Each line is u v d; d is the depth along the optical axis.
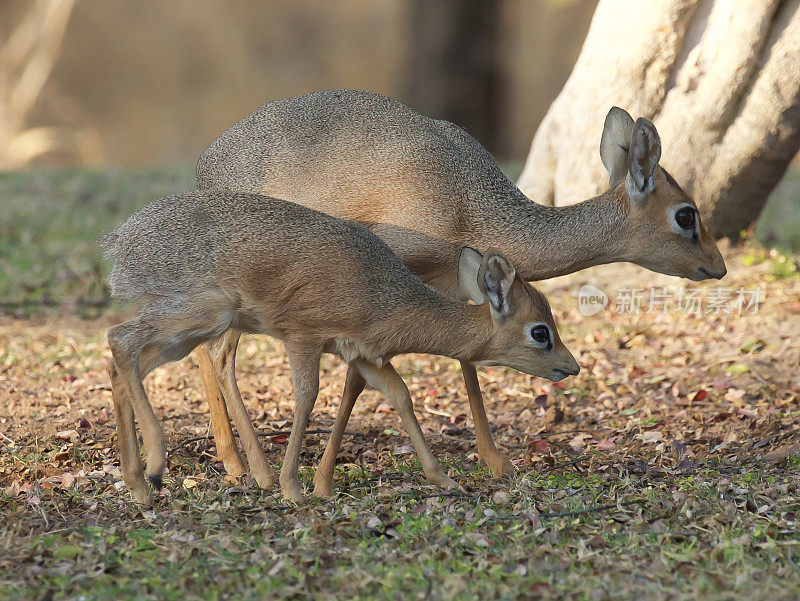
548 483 10.10
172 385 14.01
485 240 10.70
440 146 10.72
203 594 7.55
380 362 9.98
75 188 25.59
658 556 8.09
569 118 16.89
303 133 10.82
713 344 15.01
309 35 61.81
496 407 13.36
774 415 12.16
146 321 9.55
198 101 61.00
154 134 59.88
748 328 15.40
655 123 16.47
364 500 9.61
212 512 9.30
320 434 12.23
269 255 9.53
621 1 16.59
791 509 9.12
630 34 16.39
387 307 9.74
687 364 14.46
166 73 60.75
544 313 10.04
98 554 8.23
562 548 8.34
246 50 61.59
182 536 8.66
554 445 11.83
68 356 15.23
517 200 10.85
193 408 13.21
